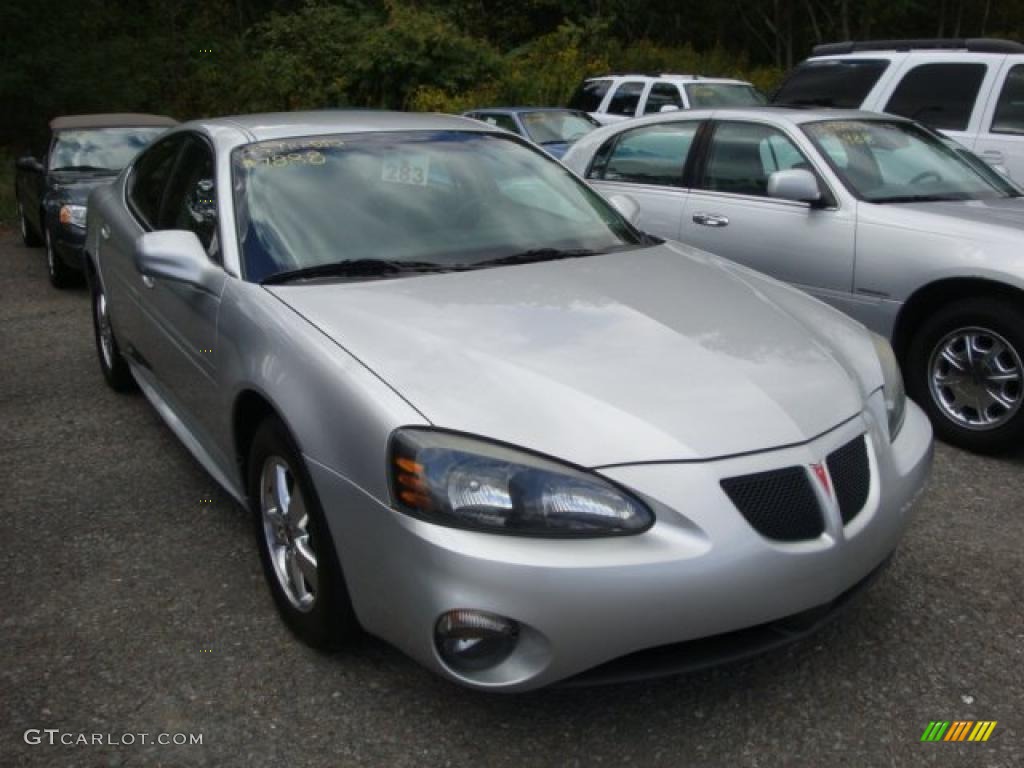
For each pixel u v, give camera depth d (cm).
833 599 276
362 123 432
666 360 290
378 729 279
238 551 387
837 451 279
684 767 262
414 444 258
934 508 421
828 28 3294
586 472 252
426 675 304
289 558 319
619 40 3116
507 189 413
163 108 2278
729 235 595
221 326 347
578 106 1664
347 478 273
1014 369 470
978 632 323
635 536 249
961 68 786
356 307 319
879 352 339
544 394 270
